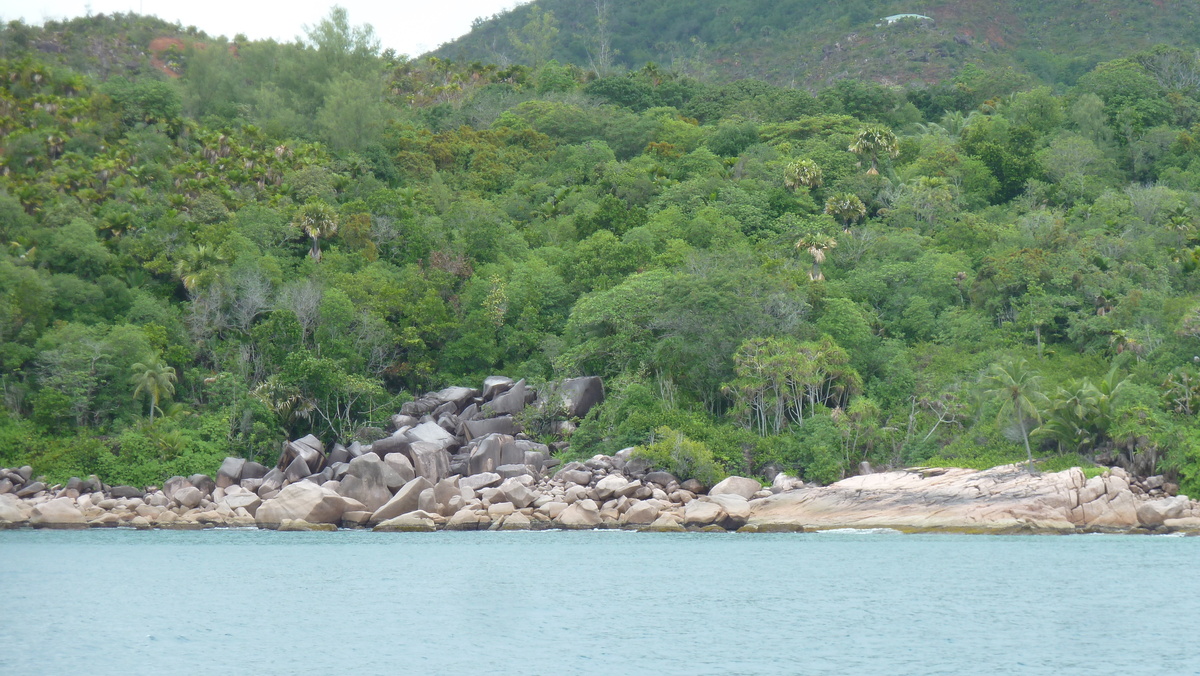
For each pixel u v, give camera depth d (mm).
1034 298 86750
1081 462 66062
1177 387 70125
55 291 82875
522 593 42406
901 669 30188
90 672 30375
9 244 86938
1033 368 80500
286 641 34219
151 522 66812
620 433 72375
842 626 36250
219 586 44125
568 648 32969
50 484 71125
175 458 73125
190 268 86625
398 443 71812
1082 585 43469
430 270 95062
